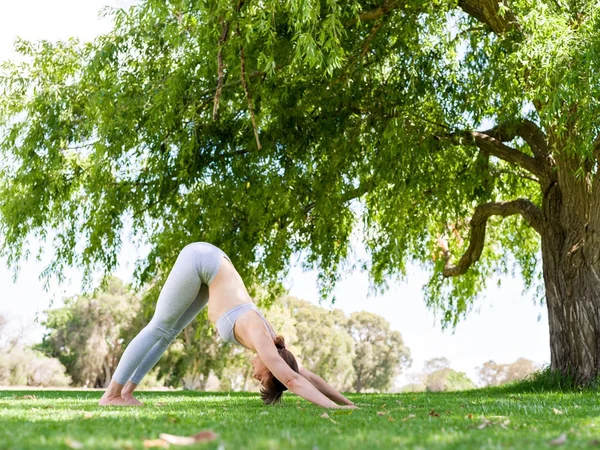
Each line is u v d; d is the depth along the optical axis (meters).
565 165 8.93
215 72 8.91
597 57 6.65
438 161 10.00
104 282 10.69
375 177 9.38
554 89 6.89
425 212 10.49
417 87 9.50
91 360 42.12
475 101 9.30
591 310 8.70
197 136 9.62
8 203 10.13
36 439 1.96
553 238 9.33
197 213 10.05
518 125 9.84
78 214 10.46
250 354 37.97
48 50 10.40
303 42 6.30
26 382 40.25
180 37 8.52
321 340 52.94
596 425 2.72
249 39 7.12
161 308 4.61
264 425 2.65
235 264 10.12
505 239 13.34
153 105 9.09
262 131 9.91
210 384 40.78
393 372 62.28
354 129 9.59
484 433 2.34
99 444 1.82
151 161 9.84
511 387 9.34
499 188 11.39
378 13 8.62
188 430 2.36
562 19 6.84
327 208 9.57
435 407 4.35
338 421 2.93
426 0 8.76
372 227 11.52
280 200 9.46
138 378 4.71
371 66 9.71
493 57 9.05
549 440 2.10
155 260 10.55
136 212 10.08
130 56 9.75
